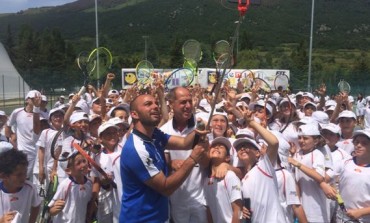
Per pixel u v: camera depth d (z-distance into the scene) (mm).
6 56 50719
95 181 5836
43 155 8273
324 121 8648
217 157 5254
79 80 34281
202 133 4426
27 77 36281
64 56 73125
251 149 5418
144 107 4211
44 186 8234
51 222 5664
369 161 5660
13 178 4832
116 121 6781
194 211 5230
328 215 5949
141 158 4113
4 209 4961
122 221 4320
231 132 6711
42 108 11023
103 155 6172
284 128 7227
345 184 5766
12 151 4914
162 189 4121
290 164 5984
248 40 69688
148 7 118188
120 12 126062
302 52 56469
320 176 5664
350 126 7746
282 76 16266
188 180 5168
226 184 5148
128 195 4270
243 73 17781
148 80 11547
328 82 40125
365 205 5582
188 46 10727
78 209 5633
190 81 9211
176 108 5145
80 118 7055
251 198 5098
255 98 10266
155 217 4234
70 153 6312
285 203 5422
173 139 4590
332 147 6879
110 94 13477
